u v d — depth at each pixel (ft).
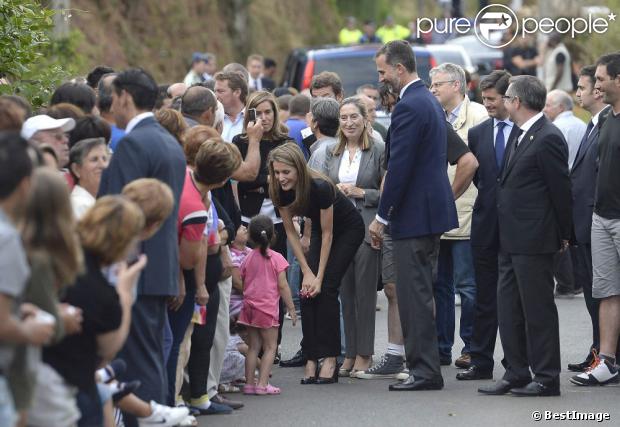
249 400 58.29
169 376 50.88
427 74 121.80
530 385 58.18
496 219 61.87
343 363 64.95
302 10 257.96
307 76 125.18
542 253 57.06
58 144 47.16
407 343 60.03
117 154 45.57
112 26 184.03
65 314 35.81
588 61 161.79
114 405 43.04
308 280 61.26
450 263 67.41
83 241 37.65
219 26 215.51
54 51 99.76
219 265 53.01
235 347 61.16
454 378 63.41
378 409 55.72
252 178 65.10
